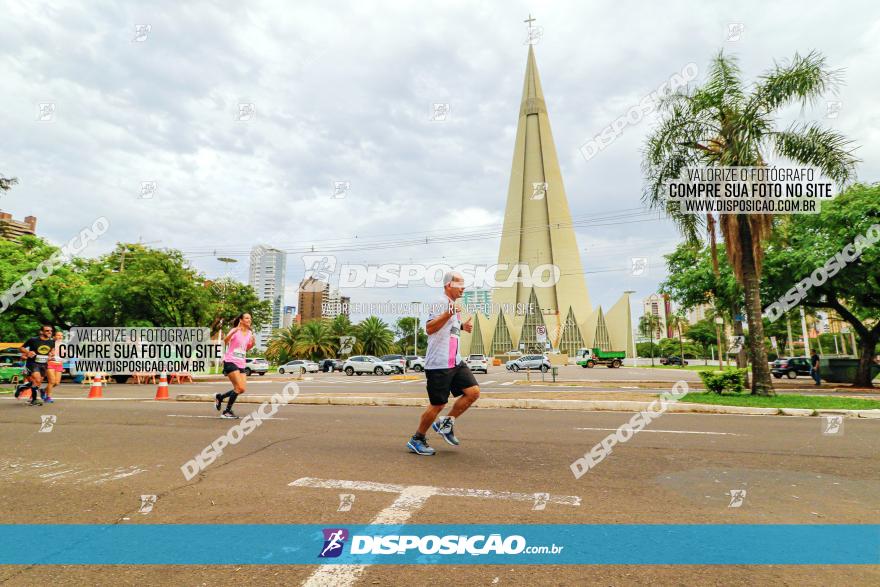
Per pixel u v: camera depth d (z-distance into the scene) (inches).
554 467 177.2
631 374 1278.3
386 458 192.4
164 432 259.8
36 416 333.7
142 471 173.2
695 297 863.1
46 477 165.9
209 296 1128.2
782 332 2233.0
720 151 478.6
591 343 3609.7
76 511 131.1
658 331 3900.1
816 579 92.5
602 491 146.9
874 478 163.9
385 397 433.7
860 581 91.7
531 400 400.2
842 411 358.6
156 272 1013.8
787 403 397.1
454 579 92.5
